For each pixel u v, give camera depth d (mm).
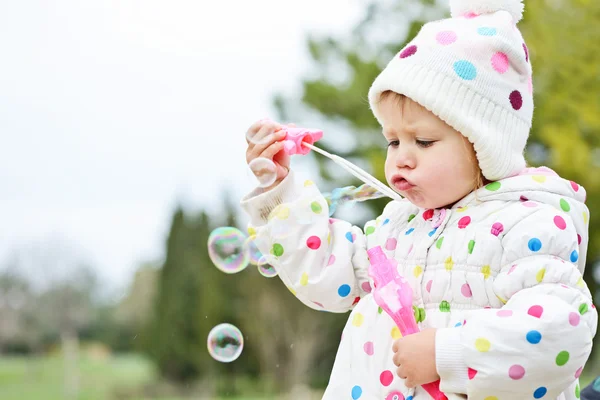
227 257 2119
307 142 2002
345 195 2057
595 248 10078
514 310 1588
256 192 2012
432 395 1669
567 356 1557
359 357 1835
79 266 20156
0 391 16922
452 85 1769
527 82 1883
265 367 16359
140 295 21922
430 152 1780
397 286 1736
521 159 1832
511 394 1565
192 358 17594
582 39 9609
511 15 1915
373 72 11617
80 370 19406
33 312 19719
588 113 9453
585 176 9320
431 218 1866
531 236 1683
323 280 1930
